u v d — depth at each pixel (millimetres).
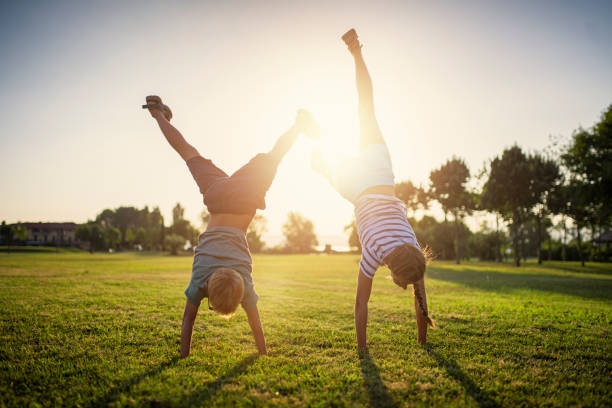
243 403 2102
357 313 3246
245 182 2998
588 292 8656
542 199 28266
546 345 3436
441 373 2625
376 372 2633
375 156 3189
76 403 2131
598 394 2299
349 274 14539
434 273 16891
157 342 3416
